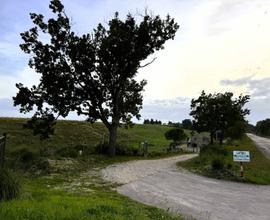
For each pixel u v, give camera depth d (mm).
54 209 9438
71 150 38438
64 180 22422
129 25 45656
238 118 75875
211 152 47938
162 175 27797
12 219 8062
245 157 28094
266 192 22406
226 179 27750
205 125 76125
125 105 50219
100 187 20547
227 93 76312
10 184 10812
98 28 46031
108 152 47000
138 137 97312
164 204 16438
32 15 43688
